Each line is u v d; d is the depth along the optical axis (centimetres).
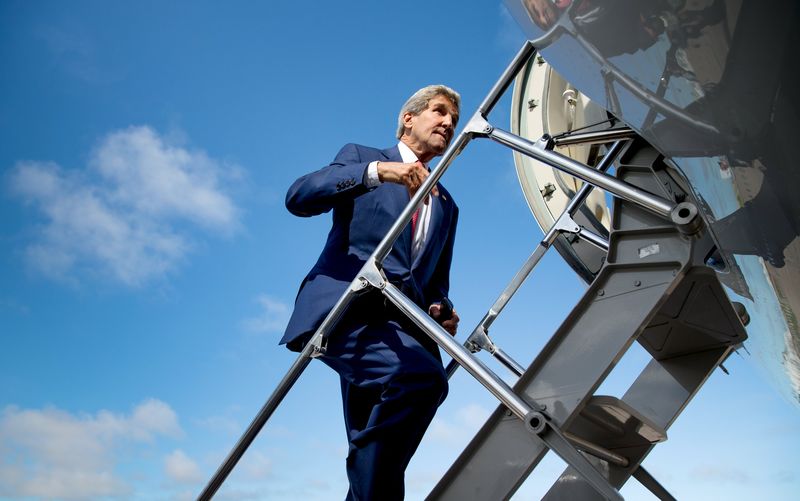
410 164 218
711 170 154
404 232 238
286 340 227
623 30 143
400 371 210
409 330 227
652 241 198
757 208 150
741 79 132
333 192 224
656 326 240
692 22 131
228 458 219
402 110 264
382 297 224
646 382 263
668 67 141
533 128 388
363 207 240
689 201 199
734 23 126
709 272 196
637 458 244
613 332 194
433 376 209
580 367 194
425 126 257
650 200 184
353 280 214
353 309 224
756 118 136
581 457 177
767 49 126
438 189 261
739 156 144
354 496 206
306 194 229
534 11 161
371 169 221
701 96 140
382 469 203
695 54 134
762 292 176
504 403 186
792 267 157
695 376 254
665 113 152
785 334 188
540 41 169
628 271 200
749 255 165
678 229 181
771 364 221
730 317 227
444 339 195
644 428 224
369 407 243
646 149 214
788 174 140
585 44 155
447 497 200
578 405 189
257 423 217
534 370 198
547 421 180
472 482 198
